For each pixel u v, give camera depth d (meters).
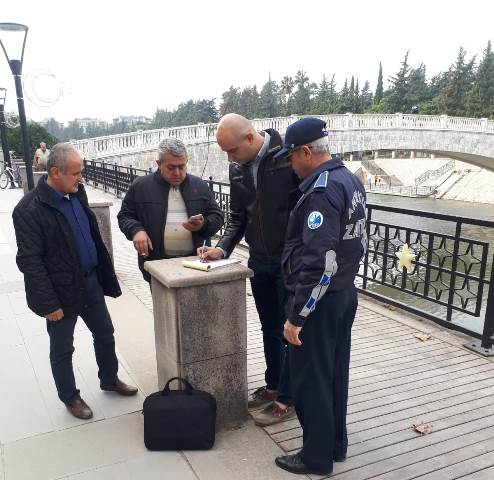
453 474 2.20
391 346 3.72
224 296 2.44
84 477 2.18
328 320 1.99
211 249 2.70
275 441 2.46
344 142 26.78
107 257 2.77
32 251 2.35
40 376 3.24
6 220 9.74
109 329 2.85
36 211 2.36
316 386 2.05
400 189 42.47
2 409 2.81
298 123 1.95
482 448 2.40
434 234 4.21
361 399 2.90
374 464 2.27
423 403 2.85
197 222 2.70
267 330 2.79
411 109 62.72
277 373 2.83
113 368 2.92
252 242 2.67
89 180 18.67
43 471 2.23
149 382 3.14
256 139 2.43
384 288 7.59
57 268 2.46
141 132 19.11
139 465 2.26
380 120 27.27
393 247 4.82
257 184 2.47
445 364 3.39
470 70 57.56
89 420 2.68
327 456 2.13
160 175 2.90
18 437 2.52
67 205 2.50
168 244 2.91
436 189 40.59
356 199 1.95
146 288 5.34
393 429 2.57
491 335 3.58
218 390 2.54
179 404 2.32
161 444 2.35
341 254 1.96
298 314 1.88
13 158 23.16
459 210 30.75
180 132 19.55
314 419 2.09
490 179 36.97
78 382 3.14
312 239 1.83
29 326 4.18
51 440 2.49
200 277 2.32
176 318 2.36
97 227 2.71
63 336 2.59
